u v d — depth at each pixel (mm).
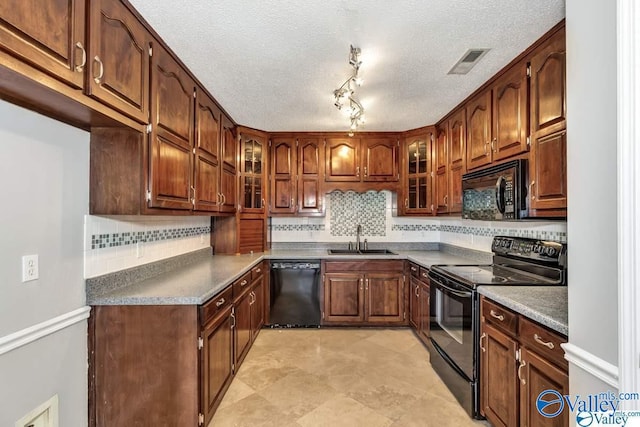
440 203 3283
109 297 1704
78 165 1612
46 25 1049
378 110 2949
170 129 1908
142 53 1611
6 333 1242
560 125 1662
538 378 1453
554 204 1707
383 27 1654
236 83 2350
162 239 2459
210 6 1486
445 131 3156
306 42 1795
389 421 1949
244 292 2674
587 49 1057
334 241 4047
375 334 3363
